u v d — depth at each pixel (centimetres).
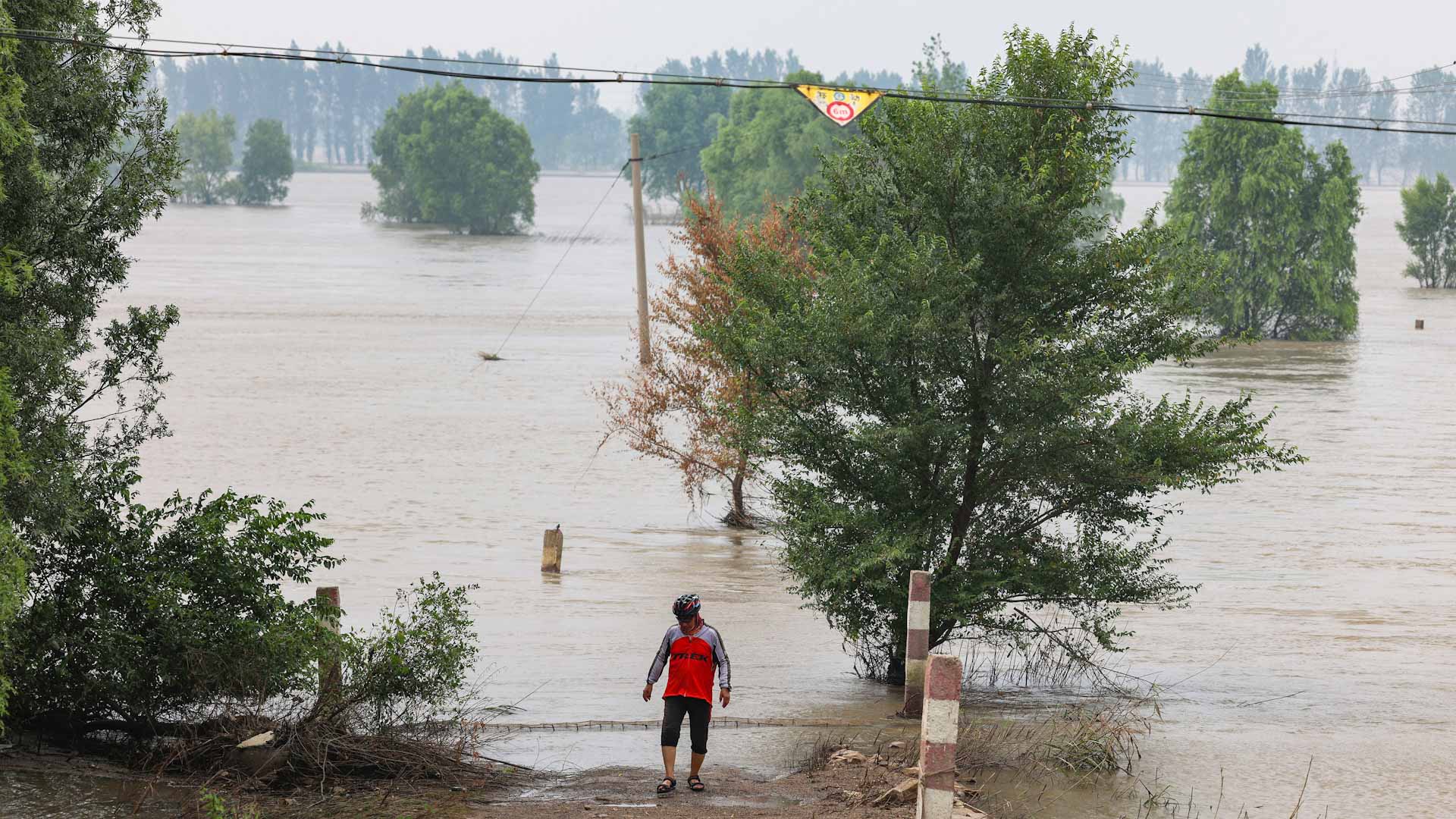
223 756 1318
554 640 2105
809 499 1928
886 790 1234
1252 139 10425
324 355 7406
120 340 1591
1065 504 1911
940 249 1877
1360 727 1634
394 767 1333
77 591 1398
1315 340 10419
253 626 1366
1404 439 5234
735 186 18862
